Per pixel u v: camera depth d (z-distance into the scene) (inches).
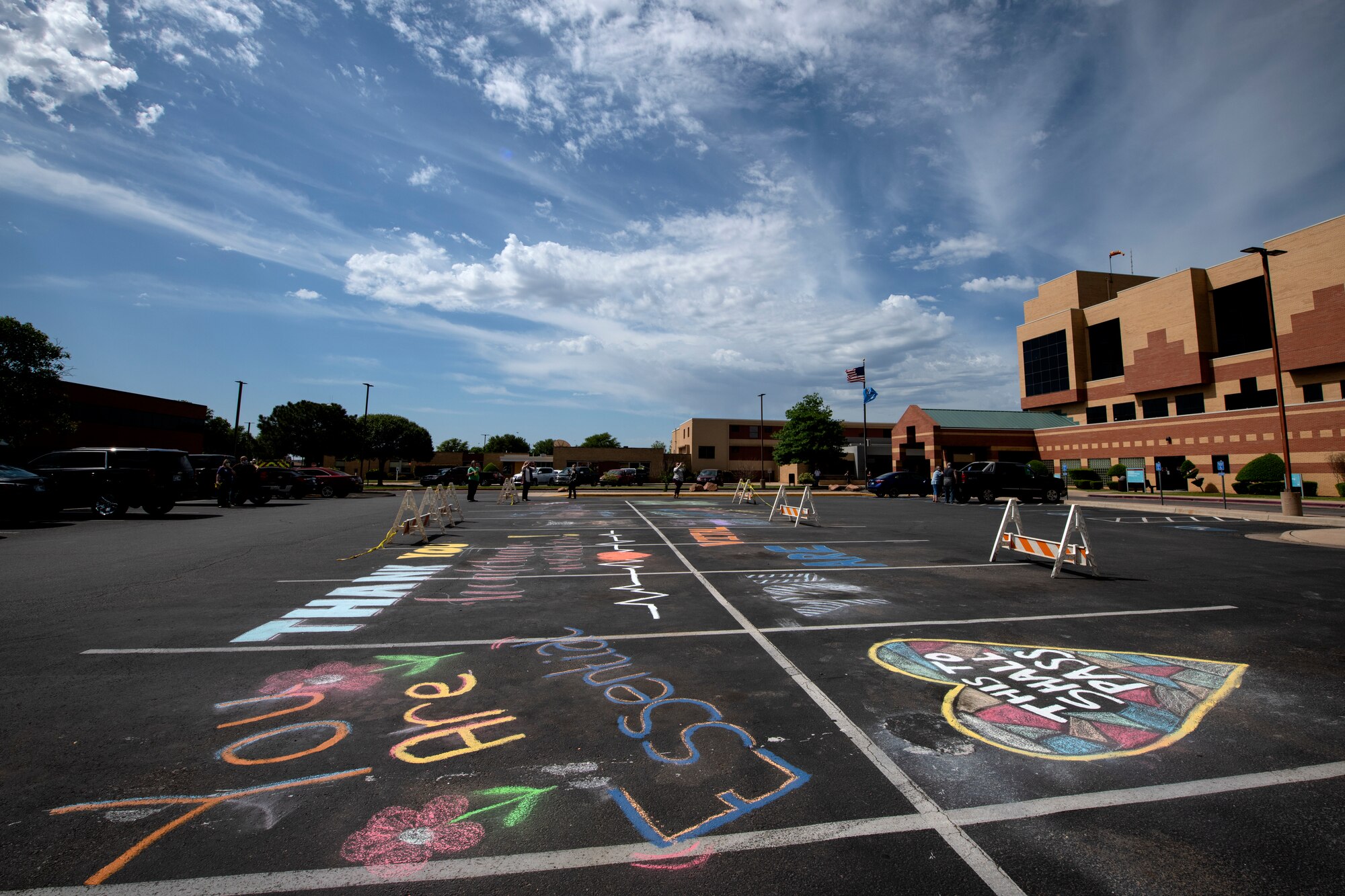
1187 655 204.5
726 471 2856.8
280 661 192.2
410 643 213.2
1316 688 174.2
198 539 469.1
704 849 99.2
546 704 160.4
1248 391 1366.9
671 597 291.0
